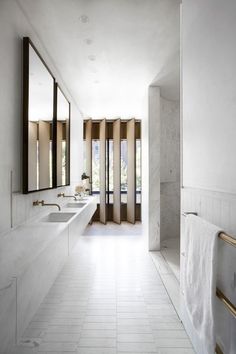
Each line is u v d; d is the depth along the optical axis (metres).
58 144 3.42
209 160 1.55
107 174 6.81
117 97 4.61
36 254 1.43
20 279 1.24
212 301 1.21
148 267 3.33
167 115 4.92
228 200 1.32
